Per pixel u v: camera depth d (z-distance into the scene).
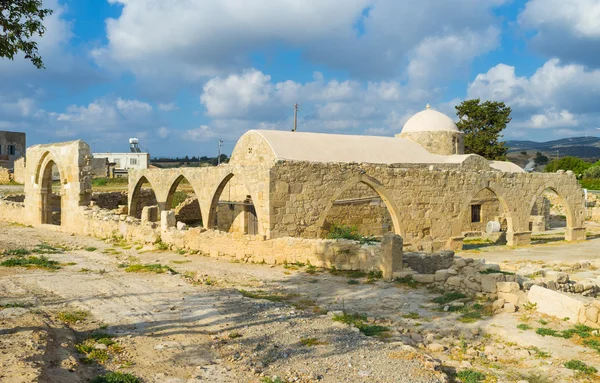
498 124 70.56
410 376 8.28
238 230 31.44
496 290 13.35
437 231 29.56
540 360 9.55
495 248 31.08
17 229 31.09
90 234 28.22
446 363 9.47
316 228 24.67
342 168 25.58
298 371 8.41
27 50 12.16
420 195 28.78
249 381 7.94
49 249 22.09
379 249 17.33
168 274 16.62
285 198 23.70
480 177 31.48
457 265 15.23
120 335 9.82
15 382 6.47
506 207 32.81
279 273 17.97
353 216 29.88
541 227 42.25
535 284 14.00
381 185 27.17
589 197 54.00
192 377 8.00
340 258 18.33
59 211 40.97
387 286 15.62
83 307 11.82
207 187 28.59
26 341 8.36
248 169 24.70
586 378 8.72
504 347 10.33
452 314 12.59
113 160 93.62
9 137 79.69
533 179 34.12
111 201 43.09
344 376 8.24
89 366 8.09
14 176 61.47
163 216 23.97
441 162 35.97
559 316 11.85
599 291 15.68
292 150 29.30
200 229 22.61
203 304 12.58
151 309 11.91
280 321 11.29
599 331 10.73
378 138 36.78
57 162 31.39
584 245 32.75
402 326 11.74
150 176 34.09
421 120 43.72
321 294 14.84
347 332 10.65
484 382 8.53
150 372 8.07
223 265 19.58
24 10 11.78
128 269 17.19
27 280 14.65
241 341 9.84
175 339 9.79
